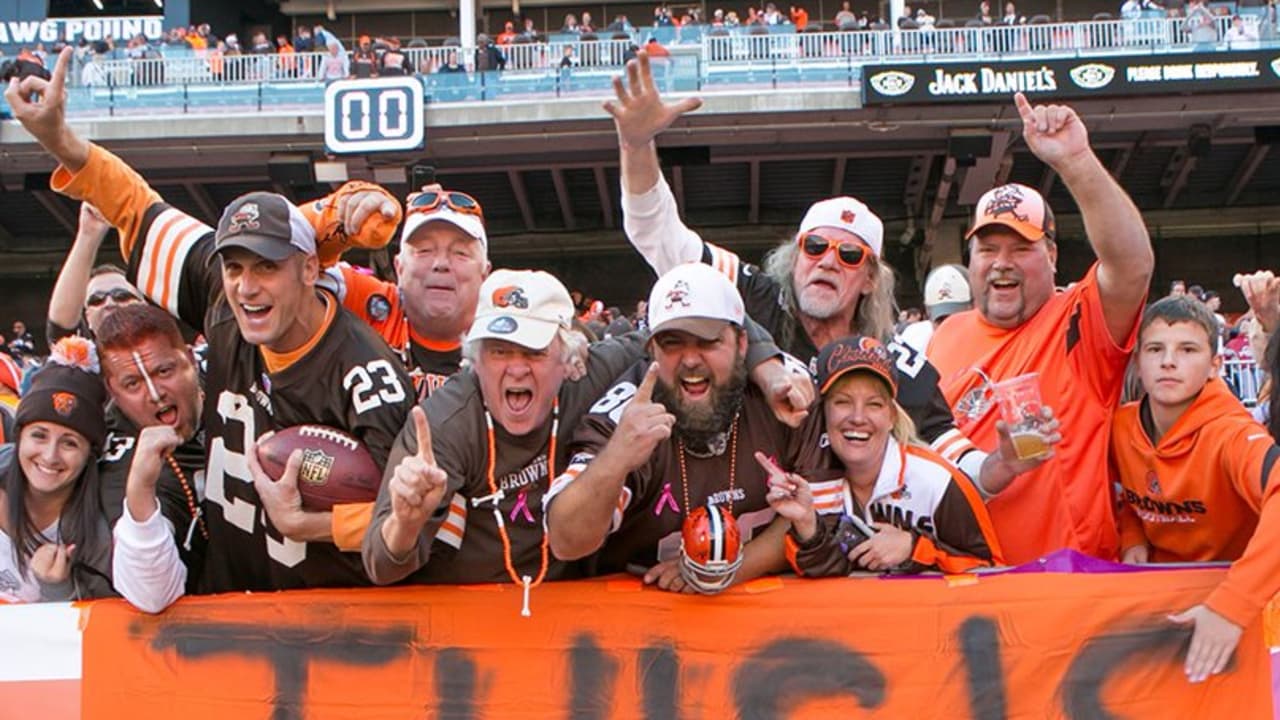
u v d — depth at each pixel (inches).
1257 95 761.6
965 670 133.0
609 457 119.3
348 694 135.7
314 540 131.0
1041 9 1104.8
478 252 169.3
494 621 135.8
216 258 143.9
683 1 1131.9
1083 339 153.5
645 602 135.5
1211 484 139.1
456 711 135.0
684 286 130.1
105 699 136.6
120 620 137.6
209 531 142.9
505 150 827.4
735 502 134.8
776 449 136.3
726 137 815.7
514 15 1148.5
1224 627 127.7
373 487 130.6
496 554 133.1
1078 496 150.8
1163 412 142.9
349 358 135.0
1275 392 149.6
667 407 132.5
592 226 1000.2
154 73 804.6
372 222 143.9
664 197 168.4
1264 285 182.9
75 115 796.6
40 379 140.9
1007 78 754.2
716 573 126.6
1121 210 141.8
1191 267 990.4
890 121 787.4
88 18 1066.7
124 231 149.2
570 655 135.2
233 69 814.5
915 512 138.6
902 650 133.7
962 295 268.4
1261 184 964.0
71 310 191.3
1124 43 772.6
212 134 797.9
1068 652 132.3
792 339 169.6
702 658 134.6
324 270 151.3
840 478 139.0
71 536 141.6
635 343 146.9
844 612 134.6
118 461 145.9
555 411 133.4
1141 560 150.8
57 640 137.5
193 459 149.6
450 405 130.0
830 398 137.8
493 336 123.8
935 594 134.6
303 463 129.5
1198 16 762.2
